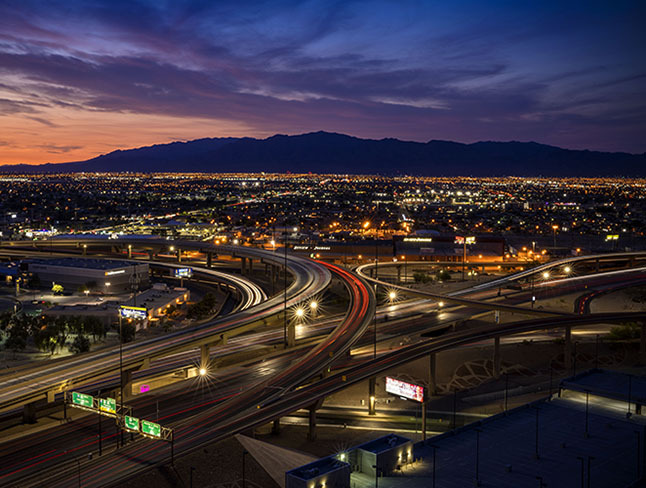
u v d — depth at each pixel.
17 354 155.00
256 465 80.38
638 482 73.94
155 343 125.94
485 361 152.25
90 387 111.94
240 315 153.50
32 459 87.38
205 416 95.56
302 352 144.62
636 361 156.50
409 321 173.00
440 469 77.94
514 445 86.19
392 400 125.38
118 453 83.56
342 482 68.88
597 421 95.81
